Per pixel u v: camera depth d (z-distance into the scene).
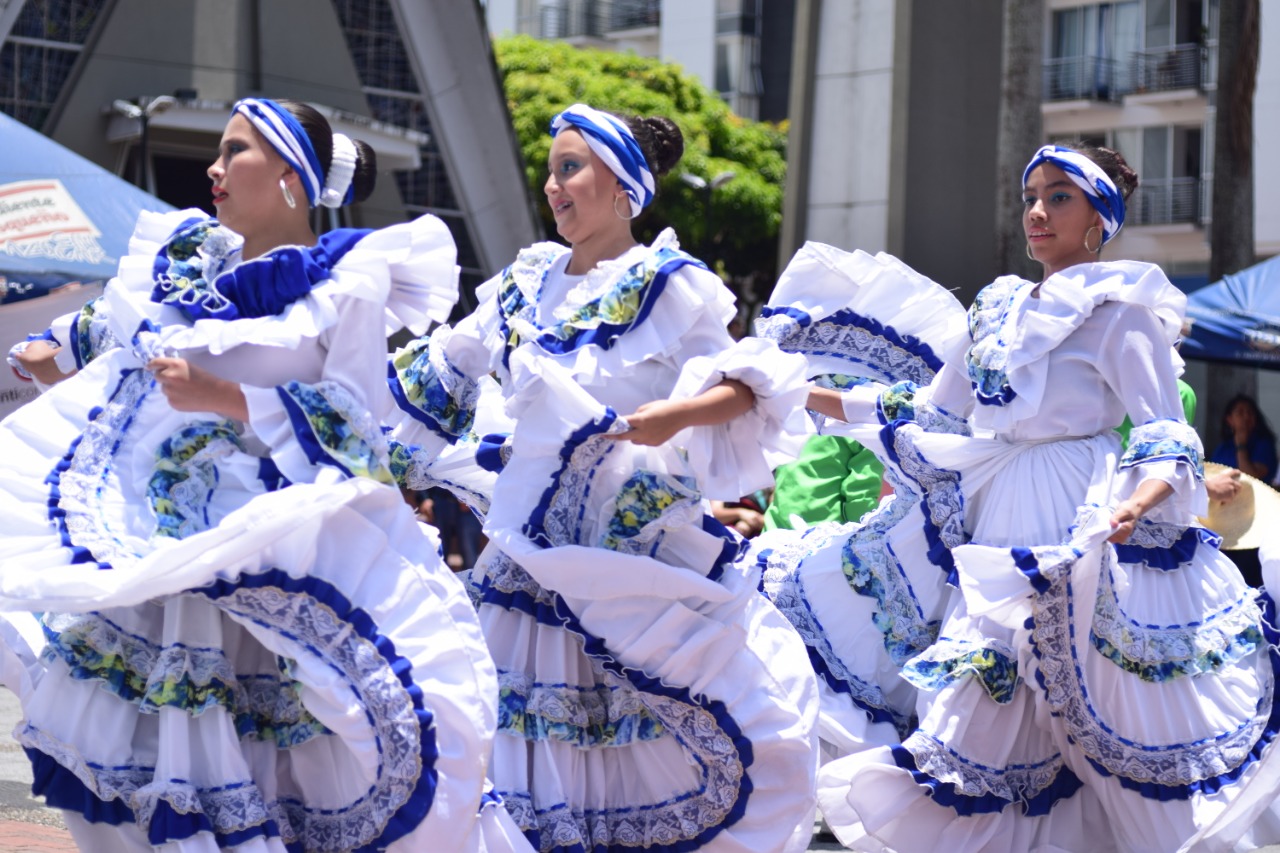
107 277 9.73
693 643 4.06
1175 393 4.80
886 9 19.83
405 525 3.65
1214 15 31.28
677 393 4.08
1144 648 4.76
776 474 6.48
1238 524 6.05
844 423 5.48
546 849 4.06
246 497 3.63
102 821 3.48
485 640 4.03
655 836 4.19
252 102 3.80
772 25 46.16
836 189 20.31
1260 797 4.54
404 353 4.64
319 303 3.64
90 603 3.29
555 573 4.05
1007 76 18.11
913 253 19.92
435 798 3.47
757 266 36.09
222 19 18.06
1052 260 5.05
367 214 19.27
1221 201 20.67
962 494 5.04
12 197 9.77
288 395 3.59
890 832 4.73
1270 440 13.20
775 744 4.14
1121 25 32.06
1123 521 4.55
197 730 3.46
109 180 10.29
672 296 4.18
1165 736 4.75
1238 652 4.85
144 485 3.63
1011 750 4.77
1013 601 4.51
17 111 16.88
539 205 32.56
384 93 19.44
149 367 3.52
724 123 35.56
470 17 19.75
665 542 4.23
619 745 4.16
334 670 3.46
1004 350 4.91
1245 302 12.38
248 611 3.42
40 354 4.18
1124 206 5.06
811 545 5.55
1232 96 20.48
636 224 33.69
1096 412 4.85
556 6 49.19
